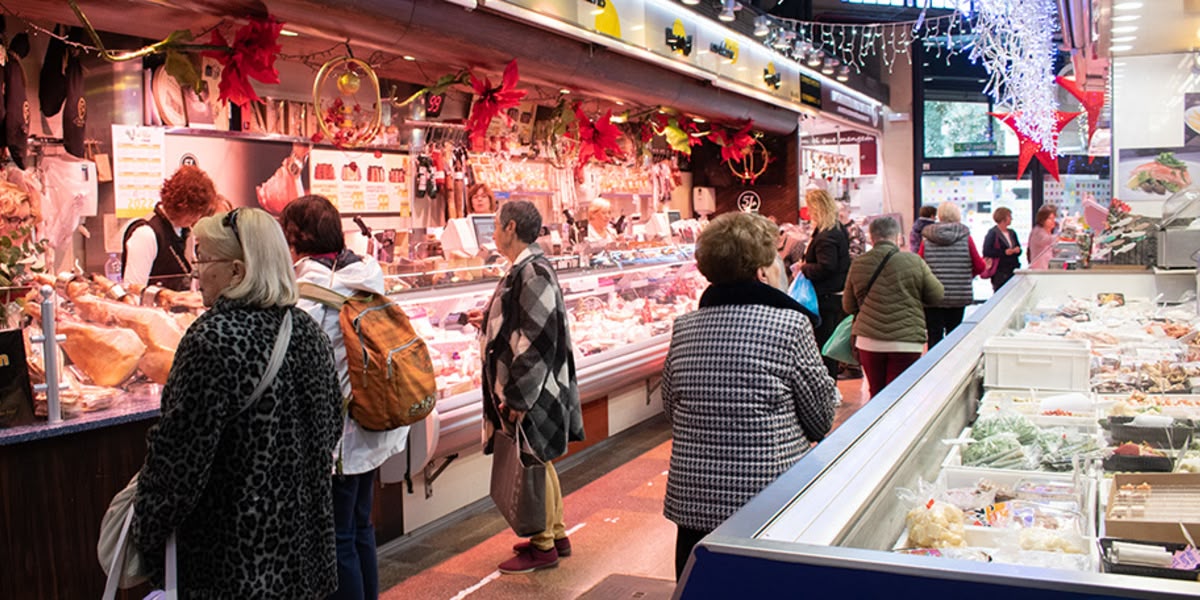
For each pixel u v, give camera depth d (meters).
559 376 3.78
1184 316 4.74
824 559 1.28
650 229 8.47
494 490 4.00
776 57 10.36
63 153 4.79
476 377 4.74
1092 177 15.08
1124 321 4.69
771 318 2.66
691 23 8.26
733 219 2.76
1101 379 3.53
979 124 15.56
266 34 4.23
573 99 8.24
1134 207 7.03
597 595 3.82
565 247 7.04
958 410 2.97
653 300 7.00
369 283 3.17
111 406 3.19
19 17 4.50
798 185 11.45
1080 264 6.91
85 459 3.04
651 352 6.42
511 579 4.03
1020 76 9.09
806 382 2.63
